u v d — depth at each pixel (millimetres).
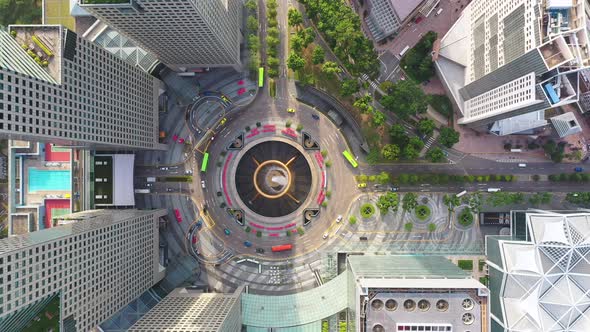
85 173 140500
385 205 134625
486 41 116938
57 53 92688
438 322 96500
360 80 140625
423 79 140375
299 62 132625
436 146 141250
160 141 145625
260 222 144625
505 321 121625
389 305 97688
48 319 93125
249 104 143375
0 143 141500
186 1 90375
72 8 137625
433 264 122062
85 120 102125
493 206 141000
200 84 144500
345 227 143250
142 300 138625
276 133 143500
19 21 145875
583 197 133125
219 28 114125
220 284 144625
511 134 138000
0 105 76688
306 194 144375
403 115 134375
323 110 143125
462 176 138750
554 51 90750
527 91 97688
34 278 86625
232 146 144500
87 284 103062
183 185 145625
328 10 131625
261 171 145375
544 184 139750
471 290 96375
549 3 88938
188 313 120625
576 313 116875
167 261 145375
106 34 140750
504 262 122750
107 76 110812
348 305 130750
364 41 130750
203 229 145125
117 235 115125
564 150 139125
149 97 135250
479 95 123562
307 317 137000
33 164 140125
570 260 117562
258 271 144250
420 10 137000
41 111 87188
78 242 99438
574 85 96500
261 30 143500
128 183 140250
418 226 142250
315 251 143625
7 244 86500
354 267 117062
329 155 143000
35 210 138375
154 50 121750
